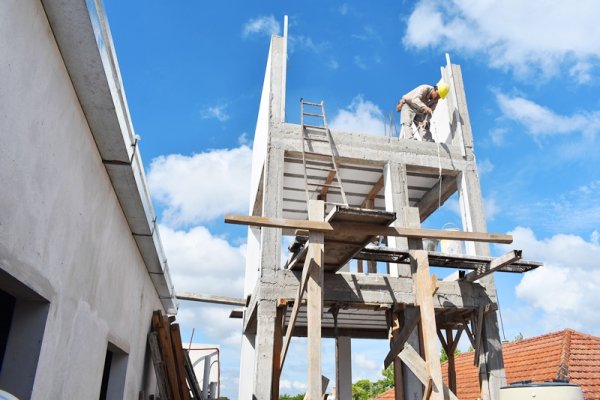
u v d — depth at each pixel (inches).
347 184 552.1
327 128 444.5
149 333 350.3
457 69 519.8
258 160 562.6
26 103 113.0
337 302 388.5
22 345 128.6
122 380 263.0
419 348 392.8
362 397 1466.5
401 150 463.5
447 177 518.6
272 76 457.1
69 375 159.3
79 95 148.5
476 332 416.8
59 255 140.9
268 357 365.4
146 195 229.9
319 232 266.7
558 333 513.3
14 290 122.2
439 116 537.6
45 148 125.7
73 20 123.2
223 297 561.0
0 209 101.8
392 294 397.7
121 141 171.8
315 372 243.1
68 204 146.7
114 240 215.0
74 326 160.1
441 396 255.6
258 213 575.5
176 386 347.9
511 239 287.6
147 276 328.8
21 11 107.3
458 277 426.9
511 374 481.4
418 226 290.5
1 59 99.8
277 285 384.8
